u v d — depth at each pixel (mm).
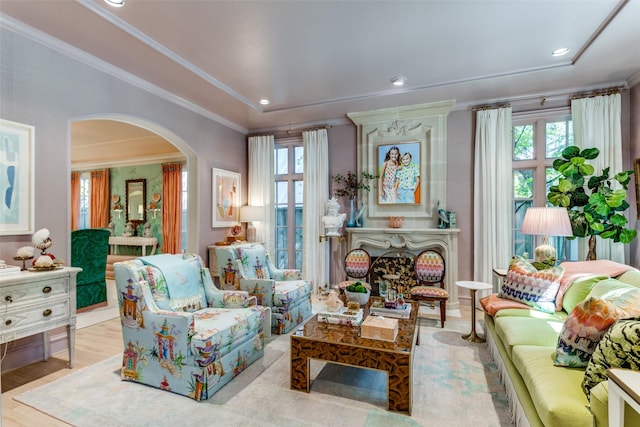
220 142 5270
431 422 1960
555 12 2584
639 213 3602
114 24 2678
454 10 2564
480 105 4465
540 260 3383
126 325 2453
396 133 4855
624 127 3873
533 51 3197
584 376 1503
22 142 2713
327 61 3402
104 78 3381
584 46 3102
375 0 2432
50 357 2865
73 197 8492
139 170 7891
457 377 2508
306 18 2656
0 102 2576
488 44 3068
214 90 4094
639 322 1342
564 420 1342
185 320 2227
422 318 3996
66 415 2025
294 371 2330
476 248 4418
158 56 3225
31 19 2609
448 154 4645
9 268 2365
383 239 4770
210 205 5031
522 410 1772
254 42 3027
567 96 4098
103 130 5859
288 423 1952
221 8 2516
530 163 4383
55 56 2947
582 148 3949
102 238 4496
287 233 5836
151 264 2650
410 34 2904
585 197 3650
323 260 5242
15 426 1928
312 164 5359
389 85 4020
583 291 2521
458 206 4586
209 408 2104
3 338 2240
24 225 2729
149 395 2254
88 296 4348
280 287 3746
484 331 3289
